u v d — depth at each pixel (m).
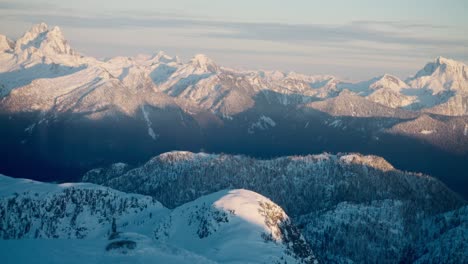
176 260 176.25
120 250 179.50
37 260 166.25
